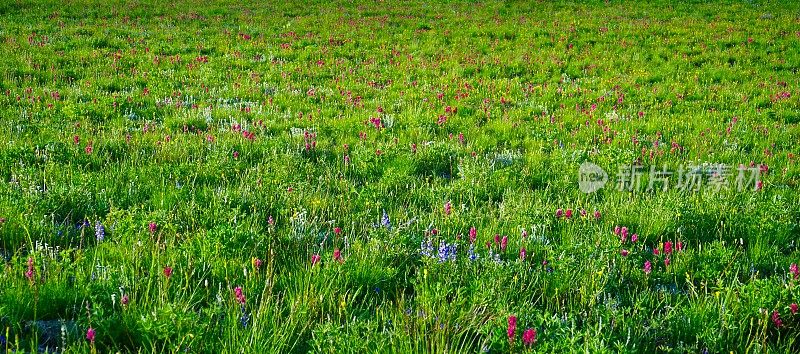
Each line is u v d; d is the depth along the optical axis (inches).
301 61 853.2
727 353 167.9
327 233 246.4
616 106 635.5
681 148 460.1
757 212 276.7
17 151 330.0
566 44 1005.8
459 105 609.0
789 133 516.7
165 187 294.5
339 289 193.9
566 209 282.0
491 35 1093.1
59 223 249.8
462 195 313.7
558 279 203.8
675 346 175.3
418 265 222.8
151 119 518.3
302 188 306.8
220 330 163.9
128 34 990.4
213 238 211.0
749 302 186.9
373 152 378.9
